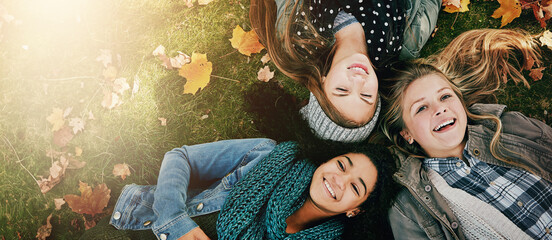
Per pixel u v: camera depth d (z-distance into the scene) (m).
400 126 2.04
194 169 1.95
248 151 1.97
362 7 1.93
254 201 1.78
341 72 1.93
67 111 2.12
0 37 2.17
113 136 2.15
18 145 2.11
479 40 2.17
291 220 1.83
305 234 1.78
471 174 1.91
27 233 2.06
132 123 2.16
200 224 1.82
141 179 2.12
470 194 1.88
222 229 1.76
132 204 1.82
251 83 2.21
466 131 1.96
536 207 1.79
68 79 2.16
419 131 1.94
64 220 2.07
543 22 2.13
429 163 1.98
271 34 2.15
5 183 2.09
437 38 2.21
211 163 1.96
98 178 2.11
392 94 2.01
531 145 1.88
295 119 2.13
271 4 2.17
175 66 2.18
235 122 2.19
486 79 2.15
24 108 2.13
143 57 2.21
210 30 2.24
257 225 1.78
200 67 2.16
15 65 2.17
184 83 2.20
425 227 1.87
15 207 2.07
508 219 1.81
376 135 2.14
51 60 2.18
